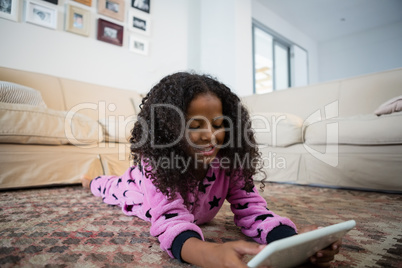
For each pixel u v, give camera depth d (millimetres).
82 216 871
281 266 405
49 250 569
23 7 2564
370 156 1483
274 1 5297
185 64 3988
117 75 3234
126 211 875
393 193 1423
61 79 2223
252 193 699
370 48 6512
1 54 2432
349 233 706
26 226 747
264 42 5996
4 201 1103
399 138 1367
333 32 6617
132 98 2549
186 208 624
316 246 410
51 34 2725
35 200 1132
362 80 2096
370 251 575
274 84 5773
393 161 1410
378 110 1521
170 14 3846
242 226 678
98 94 2346
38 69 2637
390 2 5422
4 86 1545
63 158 1537
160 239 541
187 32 4039
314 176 1711
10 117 1367
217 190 694
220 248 416
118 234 688
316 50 7117
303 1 5301
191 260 464
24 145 1426
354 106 2047
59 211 938
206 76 657
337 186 1610
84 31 2926
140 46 3451
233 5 3820
